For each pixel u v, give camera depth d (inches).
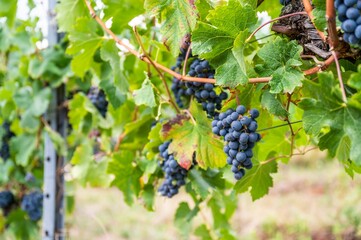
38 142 55.3
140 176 39.9
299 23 27.5
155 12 29.2
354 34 21.9
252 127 26.0
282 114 27.9
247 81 26.8
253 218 156.3
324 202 162.4
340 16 22.4
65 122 52.8
